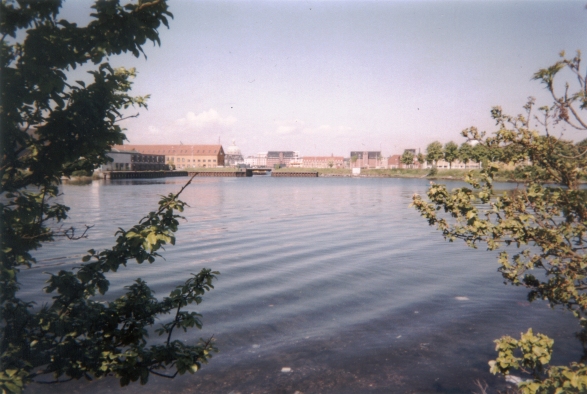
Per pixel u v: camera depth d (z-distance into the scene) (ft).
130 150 578.25
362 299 43.88
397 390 25.03
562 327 34.09
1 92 12.48
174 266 59.11
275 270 57.21
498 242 16.21
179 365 14.53
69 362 15.39
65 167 16.14
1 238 13.93
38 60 13.21
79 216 120.88
